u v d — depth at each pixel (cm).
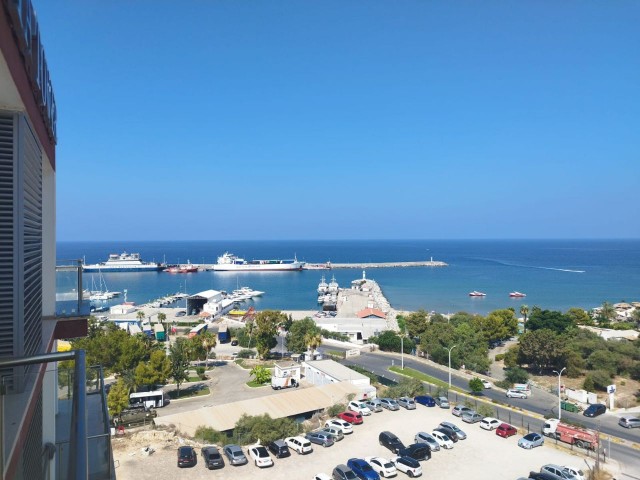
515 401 6162
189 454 3834
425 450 4134
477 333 9356
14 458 843
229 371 7500
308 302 17838
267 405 5144
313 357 8088
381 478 3791
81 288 2044
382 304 15400
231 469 3828
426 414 5266
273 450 4200
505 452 4319
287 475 3775
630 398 6238
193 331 10338
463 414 5106
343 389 5725
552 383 6994
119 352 6569
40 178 1546
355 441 4491
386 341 9056
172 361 6347
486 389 6712
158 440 4294
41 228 1591
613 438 4834
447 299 17975
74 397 683
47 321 1880
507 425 4734
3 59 824
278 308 16325
